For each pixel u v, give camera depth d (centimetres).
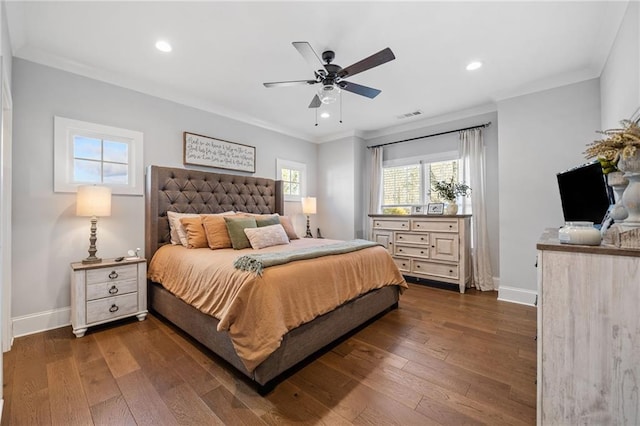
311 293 195
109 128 284
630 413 106
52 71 252
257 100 356
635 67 181
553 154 304
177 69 276
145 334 239
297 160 501
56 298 252
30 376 176
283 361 172
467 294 359
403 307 310
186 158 344
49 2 184
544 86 307
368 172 510
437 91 331
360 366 191
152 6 190
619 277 106
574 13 199
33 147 241
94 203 245
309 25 211
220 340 189
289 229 371
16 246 233
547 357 120
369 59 201
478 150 384
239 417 143
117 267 254
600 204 177
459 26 213
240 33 220
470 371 184
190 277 231
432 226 392
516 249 326
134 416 143
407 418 142
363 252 268
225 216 308
